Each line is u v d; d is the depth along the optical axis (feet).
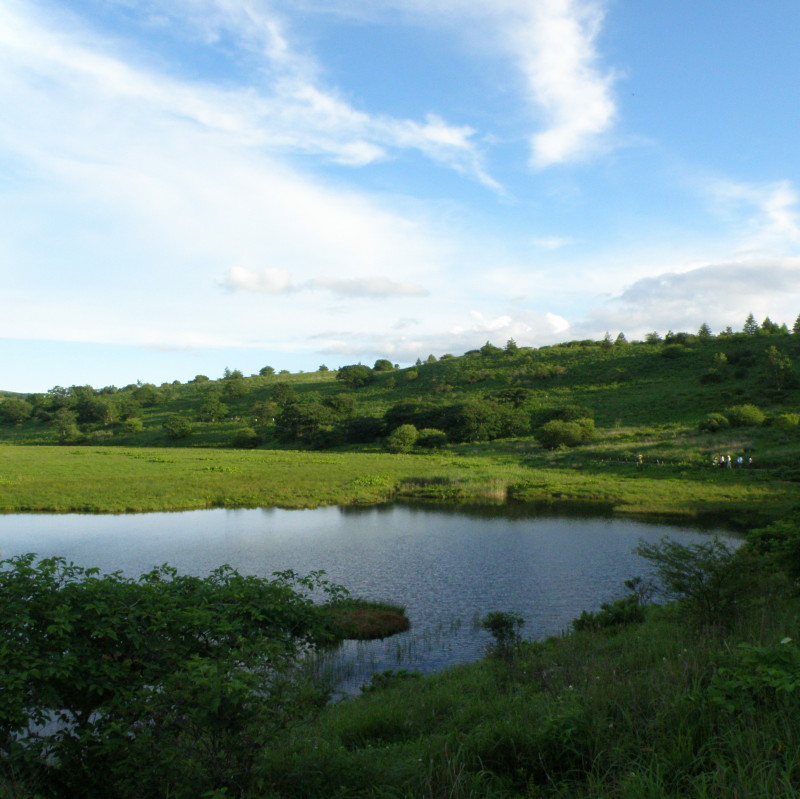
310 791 14.02
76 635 17.66
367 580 63.31
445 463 183.21
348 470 165.89
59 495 123.24
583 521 100.12
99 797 15.51
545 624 48.80
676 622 30.91
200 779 13.10
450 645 43.75
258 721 13.65
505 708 20.98
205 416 366.84
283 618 23.25
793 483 123.03
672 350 357.82
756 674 15.24
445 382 398.83
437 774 14.87
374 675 35.42
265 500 124.88
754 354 325.42
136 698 15.33
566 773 14.62
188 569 68.03
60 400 409.28
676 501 114.01
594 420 258.98
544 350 452.76
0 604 17.30
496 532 91.09
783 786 11.68
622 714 16.40
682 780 12.81
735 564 29.17
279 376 568.00
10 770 14.78
